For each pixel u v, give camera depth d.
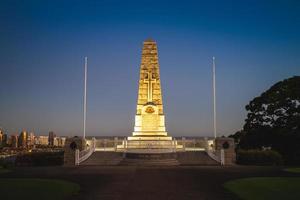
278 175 32.38
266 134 61.47
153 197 22.55
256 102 64.31
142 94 63.81
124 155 48.25
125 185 26.72
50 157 46.97
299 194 23.11
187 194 23.47
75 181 28.62
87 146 50.75
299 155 57.44
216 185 26.73
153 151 48.69
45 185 26.00
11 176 31.75
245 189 24.88
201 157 48.25
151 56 64.88
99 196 22.78
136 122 63.03
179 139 57.34
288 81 62.38
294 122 58.72
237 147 64.88
